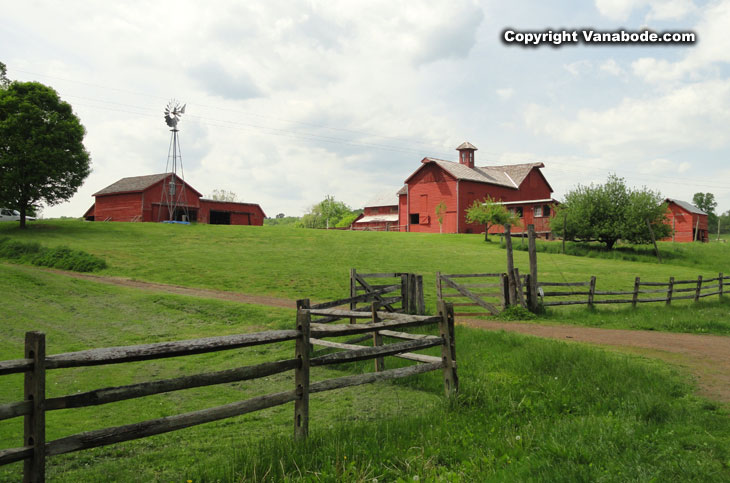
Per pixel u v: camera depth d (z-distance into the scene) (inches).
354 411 288.2
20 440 246.4
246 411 193.8
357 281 589.3
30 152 1460.4
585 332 563.5
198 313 630.5
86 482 195.6
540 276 1106.1
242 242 1475.1
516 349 420.5
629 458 185.5
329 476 172.9
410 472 180.5
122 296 709.3
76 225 1673.2
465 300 853.2
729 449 199.9
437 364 288.5
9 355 446.9
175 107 2256.4
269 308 648.4
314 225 4746.6
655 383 311.7
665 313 681.6
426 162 2320.4
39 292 692.1
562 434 215.8
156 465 213.5
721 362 395.9
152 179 2261.3
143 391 163.6
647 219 1583.4
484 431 232.8
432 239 1779.0
